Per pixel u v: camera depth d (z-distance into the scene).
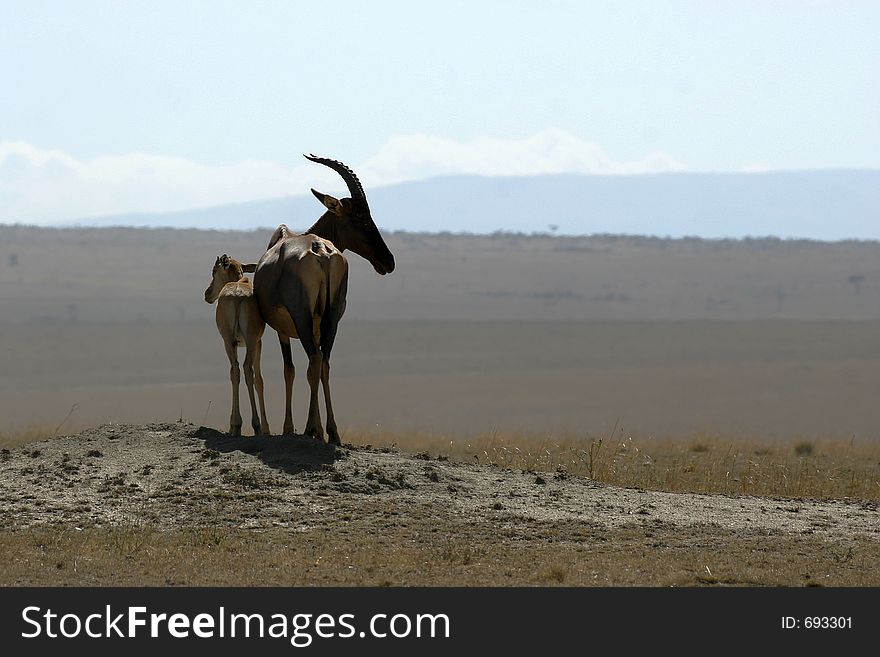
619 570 46.97
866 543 54.06
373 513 55.97
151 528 53.38
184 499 57.47
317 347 64.69
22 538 51.00
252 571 46.09
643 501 62.09
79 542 50.47
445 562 47.78
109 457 63.44
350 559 48.06
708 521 58.09
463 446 94.81
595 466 79.12
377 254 72.25
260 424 67.75
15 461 63.59
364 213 72.19
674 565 48.09
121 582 44.47
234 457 62.22
